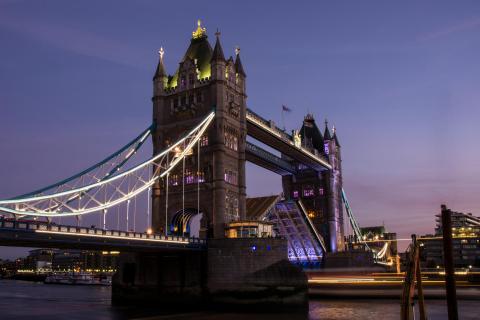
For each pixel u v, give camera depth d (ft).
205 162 294.66
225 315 224.74
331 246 446.60
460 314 227.20
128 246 219.41
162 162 310.45
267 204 342.03
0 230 170.60
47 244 197.77
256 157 394.93
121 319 214.48
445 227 109.09
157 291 271.90
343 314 230.48
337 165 485.97
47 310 258.37
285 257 256.11
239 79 323.16
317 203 464.65
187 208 296.92
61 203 218.38
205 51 325.01
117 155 291.38
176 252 260.21
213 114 295.48
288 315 225.97
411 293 103.45
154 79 323.78
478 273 384.06
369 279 402.31
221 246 256.11
